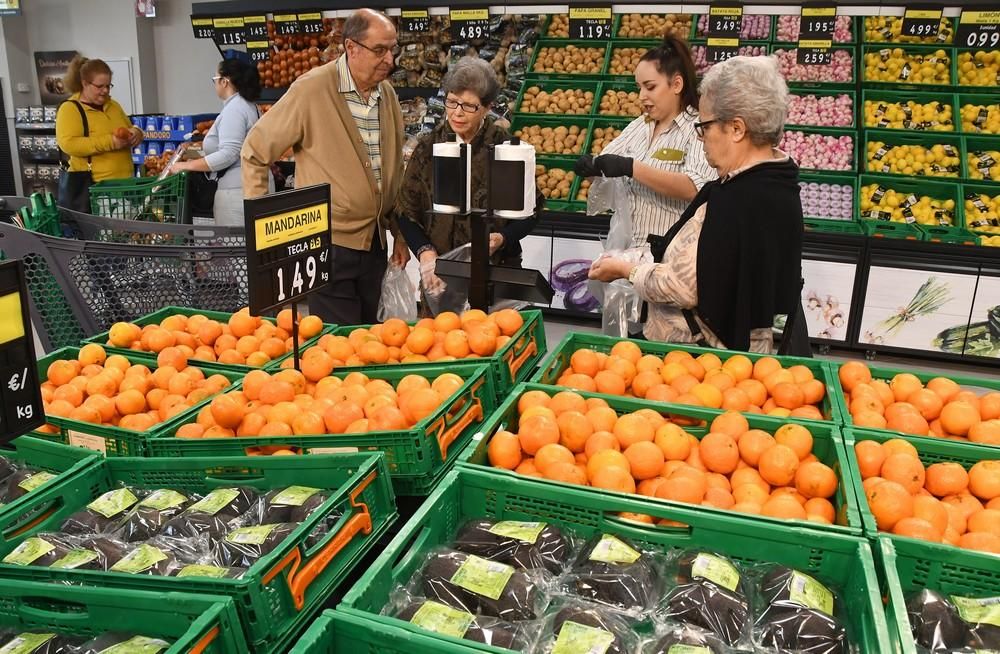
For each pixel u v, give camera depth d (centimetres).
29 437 175
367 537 151
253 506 154
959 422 180
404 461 170
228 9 537
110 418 202
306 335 253
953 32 601
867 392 193
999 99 572
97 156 592
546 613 120
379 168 349
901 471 152
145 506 152
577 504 140
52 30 934
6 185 995
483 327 225
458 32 448
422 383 200
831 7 382
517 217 225
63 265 284
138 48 909
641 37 641
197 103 934
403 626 104
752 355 213
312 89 319
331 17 497
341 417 179
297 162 338
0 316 129
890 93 590
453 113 306
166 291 305
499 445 162
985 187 540
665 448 165
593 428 170
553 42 660
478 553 134
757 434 165
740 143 201
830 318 523
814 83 603
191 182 585
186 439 178
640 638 114
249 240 183
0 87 952
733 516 133
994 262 485
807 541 128
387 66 321
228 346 245
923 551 126
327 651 106
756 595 124
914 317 507
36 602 124
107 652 111
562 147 606
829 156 573
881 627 104
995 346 495
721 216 200
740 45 631
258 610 118
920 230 510
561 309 579
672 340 238
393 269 365
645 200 308
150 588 120
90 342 253
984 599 121
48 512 154
